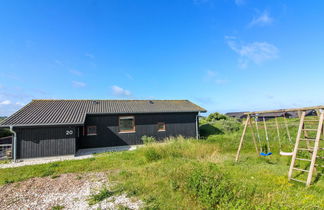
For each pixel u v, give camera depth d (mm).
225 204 3178
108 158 8461
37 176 6125
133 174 5816
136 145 12859
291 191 4082
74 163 7711
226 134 14883
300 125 5387
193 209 3506
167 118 13984
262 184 4516
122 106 14102
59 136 9555
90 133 12289
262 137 11273
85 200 4148
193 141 10352
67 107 12531
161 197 4094
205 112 14625
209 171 4539
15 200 4246
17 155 8969
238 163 6711
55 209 3764
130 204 3857
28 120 9508
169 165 6258
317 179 4980
